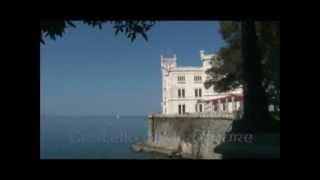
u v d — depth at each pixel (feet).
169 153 121.90
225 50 97.14
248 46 47.34
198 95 162.71
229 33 64.34
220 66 114.62
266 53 45.37
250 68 48.93
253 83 51.57
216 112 126.82
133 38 23.20
